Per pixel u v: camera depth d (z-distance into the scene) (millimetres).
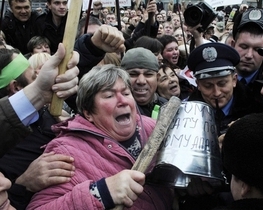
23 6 4777
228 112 2170
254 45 2383
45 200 1592
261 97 2131
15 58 2188
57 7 4547
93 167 1620
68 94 1433
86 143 1685
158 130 1557
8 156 1978
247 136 1289
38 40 4203
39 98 1442
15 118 1432
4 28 4906
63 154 1644
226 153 1355
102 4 5355
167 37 4246
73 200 1467
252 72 2457
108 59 2750
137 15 8086
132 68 2484
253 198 1295
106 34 1810
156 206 1701
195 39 3045
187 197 1812
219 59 2111
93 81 1700
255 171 1269
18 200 1687
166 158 1496
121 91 1720
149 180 1641
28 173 1673
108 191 1440
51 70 1408
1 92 2182
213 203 1760
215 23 7863
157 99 2746
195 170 1456
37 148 2025
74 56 1423
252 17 2422
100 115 1702
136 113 1830
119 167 1655
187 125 1586
